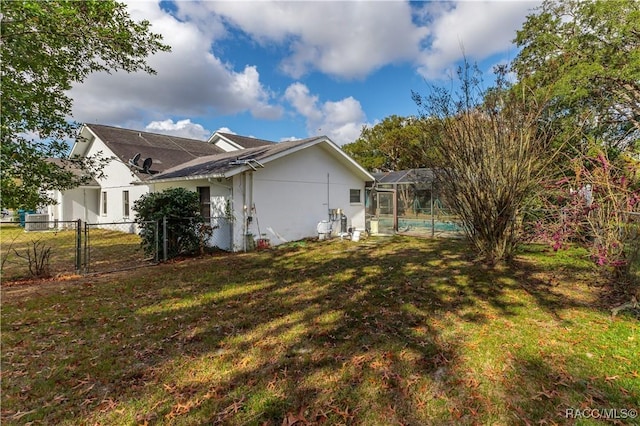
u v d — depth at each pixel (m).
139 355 3.23
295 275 6.46
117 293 5.27
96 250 9.98
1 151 5.21
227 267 7.31
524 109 6.26
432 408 2.43
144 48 6.35
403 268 6.88
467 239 7.99
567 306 4.45
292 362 3.07
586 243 6.05
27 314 4.32
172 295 5.17
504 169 6.25
